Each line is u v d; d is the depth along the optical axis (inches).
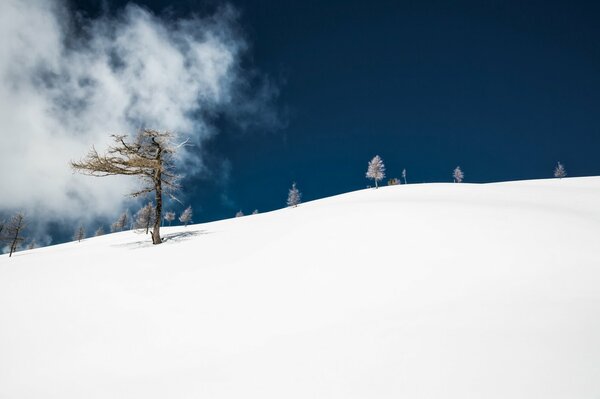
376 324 259.4
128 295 405.1
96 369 245.4
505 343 197.8
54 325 329.1
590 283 311.3
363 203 1153.4
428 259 443.5
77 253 794.8
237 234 805.2
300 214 1026.7
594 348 182.1
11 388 227.0
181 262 559.5
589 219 723.4
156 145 892.0
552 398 143.3
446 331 225.3
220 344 266.8
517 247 471.8
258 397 176.9
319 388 176.9
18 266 642.8
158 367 238.5
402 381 172.1
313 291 372.2
